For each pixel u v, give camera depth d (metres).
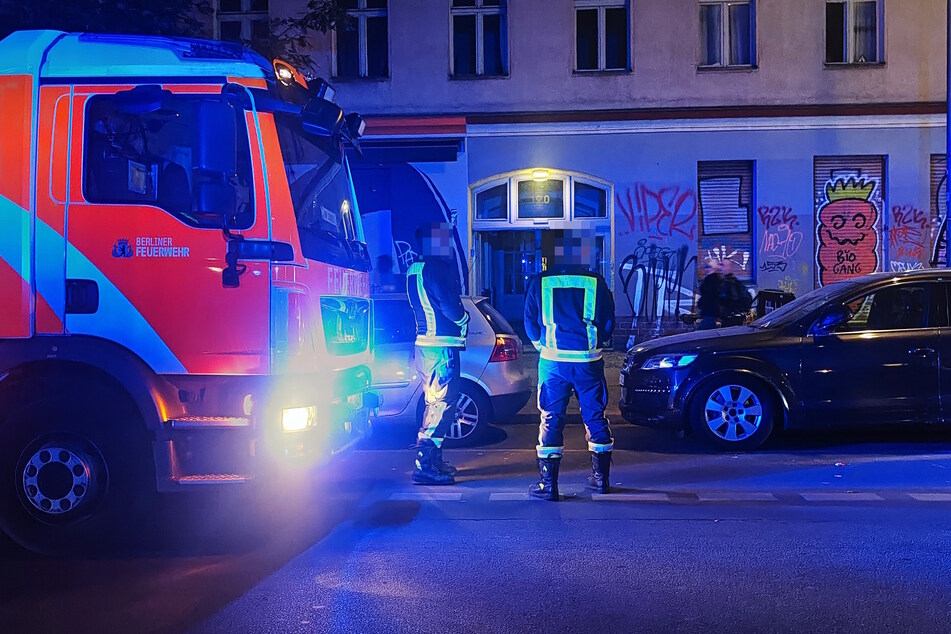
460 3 14.83
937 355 7.36
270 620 3.84
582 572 4.43
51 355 4.69
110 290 4.74
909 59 14.28
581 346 5.90
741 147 14.36
